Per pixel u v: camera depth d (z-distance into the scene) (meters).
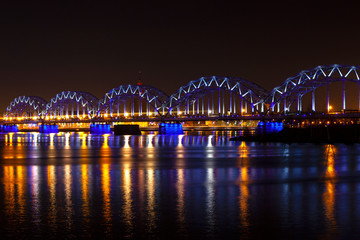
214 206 32.34
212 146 104.94
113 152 86.44
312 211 30.80
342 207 31.92
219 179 45.28
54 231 26.62
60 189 39.34
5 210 31.25
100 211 30.95
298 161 64.12
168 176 47.75
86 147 104.69
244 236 25.78
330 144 108.06
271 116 160.12
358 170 52.44
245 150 89.25
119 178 46.25
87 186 40.94
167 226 27.55
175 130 199.88
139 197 35.53
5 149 97.56
